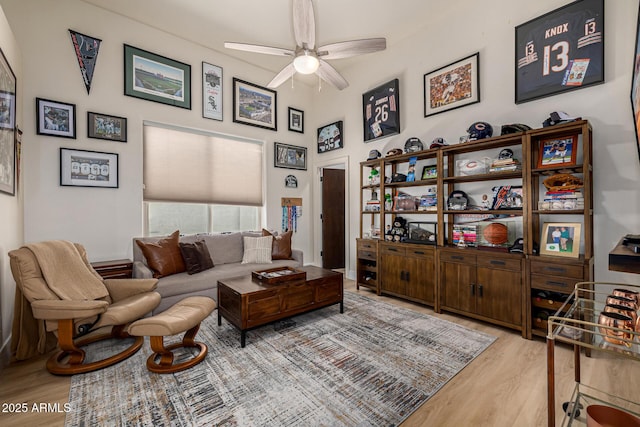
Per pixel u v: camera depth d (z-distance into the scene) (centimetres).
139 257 332
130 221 347
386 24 362
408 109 390
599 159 243
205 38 391
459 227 310
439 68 353
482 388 181
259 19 351
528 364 208
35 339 220
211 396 173
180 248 337
